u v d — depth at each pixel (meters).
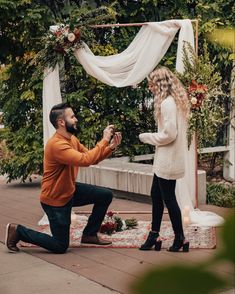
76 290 3.73
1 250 4.87
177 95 4.55
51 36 5.77
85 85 8.25
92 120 8.31
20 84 8.49
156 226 4.70
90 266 4.30
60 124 4.65
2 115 8.89
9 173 8.59
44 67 5.85
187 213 5.36
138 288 0.44
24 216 6.36
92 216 4.99
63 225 4.66
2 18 7.61
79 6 8.41
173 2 8.49
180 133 4.53
